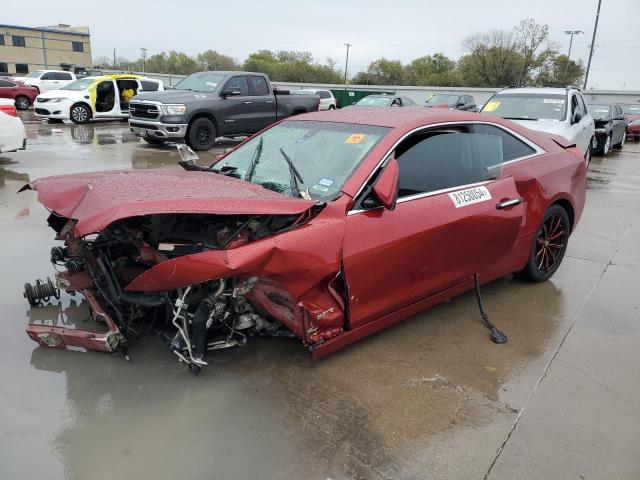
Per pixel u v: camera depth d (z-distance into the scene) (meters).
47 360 3.23
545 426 2.79
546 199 4.38
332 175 3.31
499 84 58.31
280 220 2.93
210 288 2.99
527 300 4.41
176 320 3.01
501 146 4.04
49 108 17.77
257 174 3.63
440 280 3.60
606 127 15.02
